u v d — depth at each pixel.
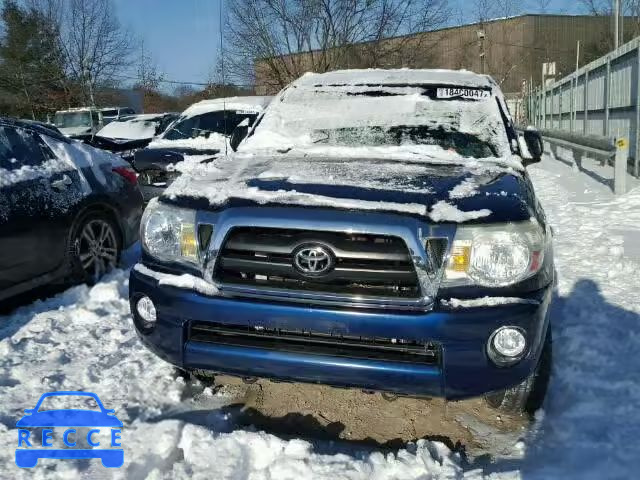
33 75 29.34
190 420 2.84
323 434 2.80
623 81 10.66
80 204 4.61
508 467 2.51
